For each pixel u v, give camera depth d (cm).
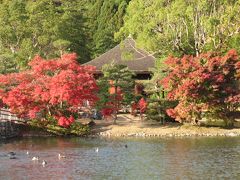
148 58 9594
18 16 11344
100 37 12481
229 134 7069
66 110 7369
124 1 13275
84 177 4494
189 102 7381
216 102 7388
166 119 7738
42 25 11294
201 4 8412
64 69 7356
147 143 6359
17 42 11381
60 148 6003
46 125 7238
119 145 6212
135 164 5019
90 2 14925
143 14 8931
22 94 7162
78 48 11894
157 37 8888
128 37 9969
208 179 4394
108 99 7556
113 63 8162
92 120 7656
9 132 7081
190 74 7275
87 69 7431
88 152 5712
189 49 9031
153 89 7862
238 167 4834
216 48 8556
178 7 8481
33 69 7488
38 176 4528
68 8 12112
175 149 5859
